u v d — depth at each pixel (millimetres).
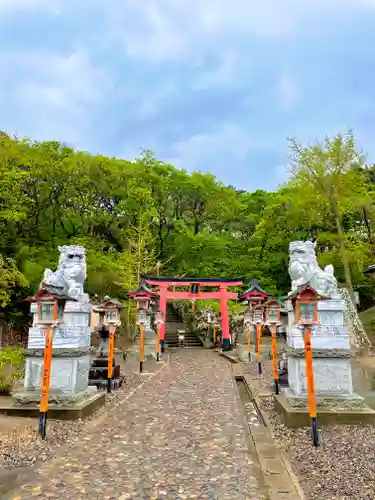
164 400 9719
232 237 32594
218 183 31328
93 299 23031
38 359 8359
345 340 7668
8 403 8523
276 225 26688
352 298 20453
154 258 25281
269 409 8500
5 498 4301
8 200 20484
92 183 25734
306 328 6363
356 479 4684
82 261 9391
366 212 23125
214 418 7895
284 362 10992
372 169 25906
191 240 29219
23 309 22500
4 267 17031
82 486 4621
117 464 5332
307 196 21750
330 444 5945
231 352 21031
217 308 26844
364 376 12102
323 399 7230
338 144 21328
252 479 4832
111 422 7582
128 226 26828
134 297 15312
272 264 28453
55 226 26250
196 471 5090
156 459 5531
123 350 19781
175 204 30078
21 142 22516
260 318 13930
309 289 6367
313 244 8703
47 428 6863
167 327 30281
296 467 5211
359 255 21078
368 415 6902
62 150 24188
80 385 8523
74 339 8336
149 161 28125
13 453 5648
